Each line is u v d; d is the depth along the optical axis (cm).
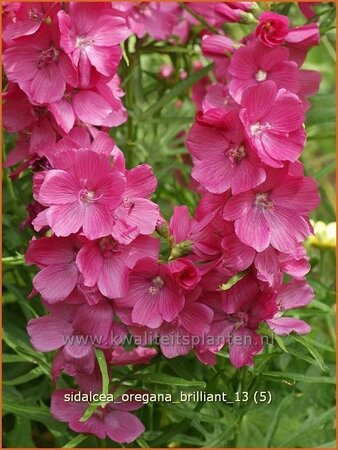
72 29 34
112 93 35
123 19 35
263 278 31
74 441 34
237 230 30
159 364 38
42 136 36
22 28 35
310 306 42
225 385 37
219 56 40
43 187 30
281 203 31
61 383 40
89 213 30
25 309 41
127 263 31
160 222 32
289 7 42
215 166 31
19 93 36
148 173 31
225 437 38
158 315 32
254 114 30
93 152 30
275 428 42
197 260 32
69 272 32
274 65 37
